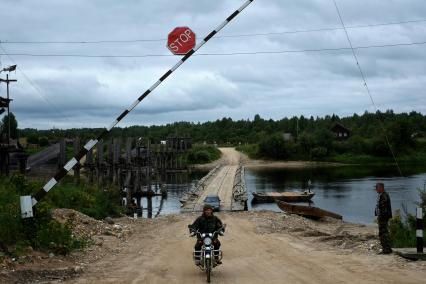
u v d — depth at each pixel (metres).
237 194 44.59
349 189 62.56
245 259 12.37
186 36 12.64
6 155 34.44
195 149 136.25
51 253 12.17
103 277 10.18
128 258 12.76
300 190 63.97
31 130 148.25
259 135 167.88
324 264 11.14
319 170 105.62
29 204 12.36
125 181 46.44
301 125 182.38
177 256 13.02
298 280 9.53
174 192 64.31
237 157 140.50
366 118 185.38
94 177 41.94
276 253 13.14
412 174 84.81
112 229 18.42
